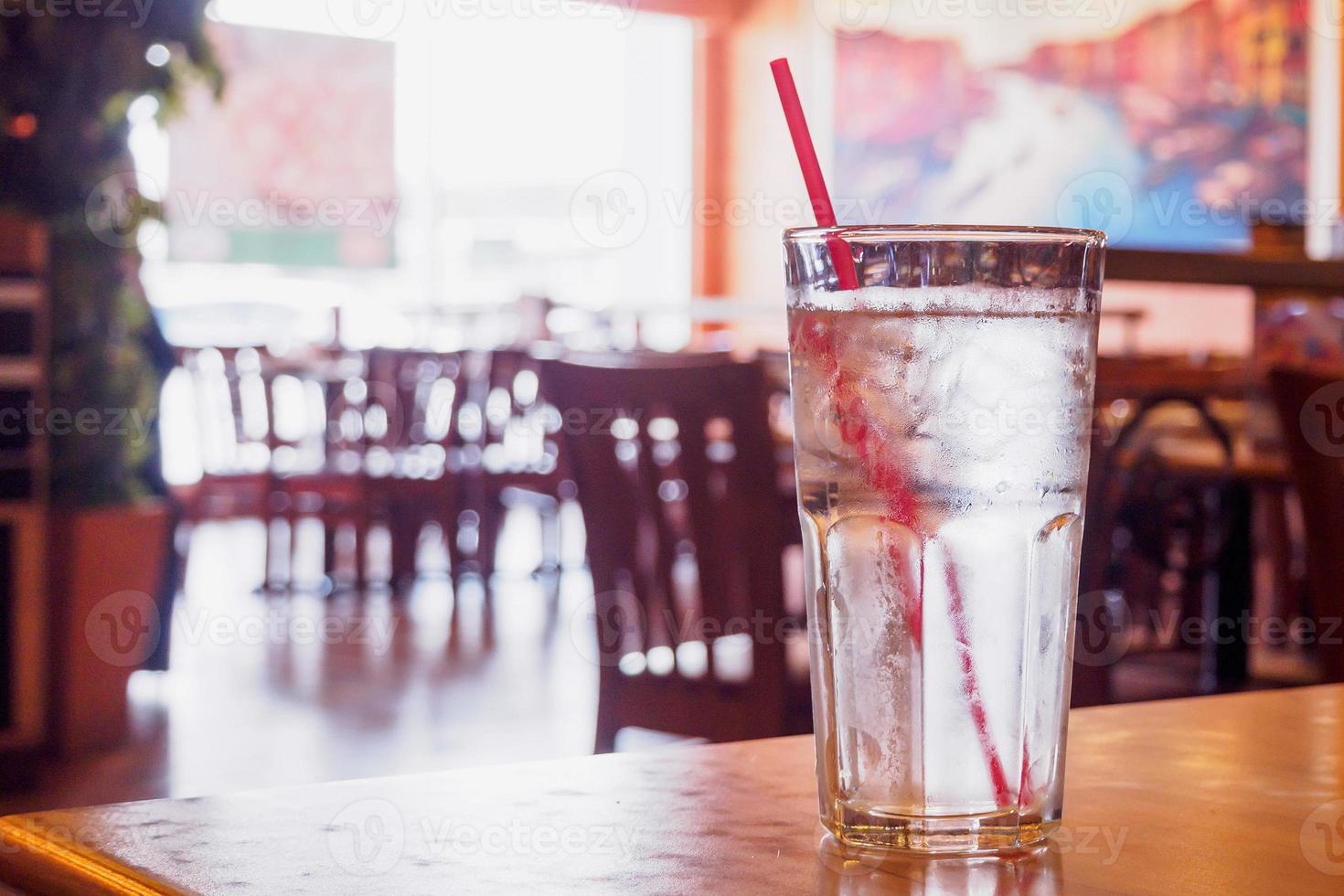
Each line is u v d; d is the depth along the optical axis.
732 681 2.06
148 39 3.54
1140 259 2.23
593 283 10.95
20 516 3.05
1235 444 3.02
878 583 0.44
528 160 10.75
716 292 11.05
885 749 0.44
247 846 0.42
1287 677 3.47
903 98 10.12
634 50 10.92
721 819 0.46
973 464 0.45
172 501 3.94
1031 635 0.45
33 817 0.46
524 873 0.40
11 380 3.10
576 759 0.56
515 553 6.78
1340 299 2.67
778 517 2.03
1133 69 8.93
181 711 3.65
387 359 5.44
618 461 2.14
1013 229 0.45
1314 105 8.18
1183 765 0.55
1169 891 0.38
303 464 5.64
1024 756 0.44
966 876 0.40
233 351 5.38
